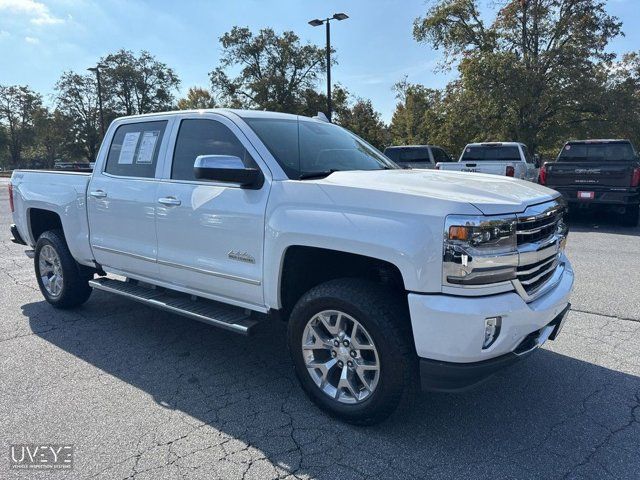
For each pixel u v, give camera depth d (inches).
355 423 119.4
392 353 109.3
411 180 124.3
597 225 443.5
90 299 228.1
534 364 154.2
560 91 940.6
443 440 114.9
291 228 121.7
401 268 105.5
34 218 219.8
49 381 145.0
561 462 106.5
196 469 104.5
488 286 103.8
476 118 1013.2
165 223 154.8
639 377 145.5
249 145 139.4
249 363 159.0
